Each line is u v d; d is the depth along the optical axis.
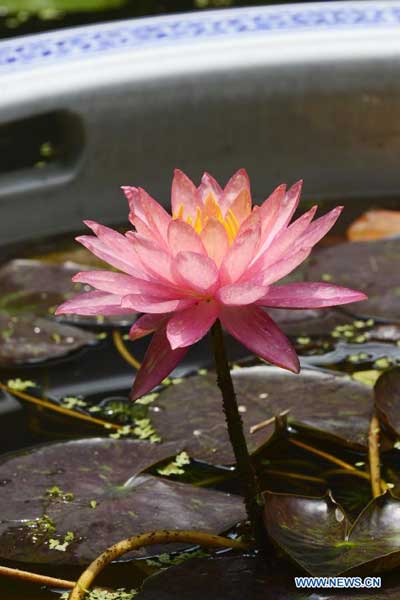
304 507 1.00
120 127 1.36
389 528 0.99
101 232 0.96
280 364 0.94
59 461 1.07
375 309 1.22
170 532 1.00
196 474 1.07
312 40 1.38
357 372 1.16
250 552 1.00
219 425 1.10
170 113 1.37
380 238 1.31
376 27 1.39
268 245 0.96
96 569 0.99
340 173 1.39
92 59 1.36
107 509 1.04
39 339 1.20
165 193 1.38
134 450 1.08
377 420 1.10
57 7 1.78
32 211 1.35
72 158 1.36
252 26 1.40
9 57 1.36
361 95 1.38
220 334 0.97
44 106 1.33
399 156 1.39
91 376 1.17
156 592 0.97
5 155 1.44
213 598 0.97
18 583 1.00
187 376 1.17
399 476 1.07
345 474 1.07
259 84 1.37
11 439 1.11
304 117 1.38
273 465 1.08
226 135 1.38
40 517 1.03
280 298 0.95
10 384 1.17
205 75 1.36
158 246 0.94
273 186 1.39
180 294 0.95
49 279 1.27
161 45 1.38
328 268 1.26
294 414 1.11
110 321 1.23
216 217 0.96
